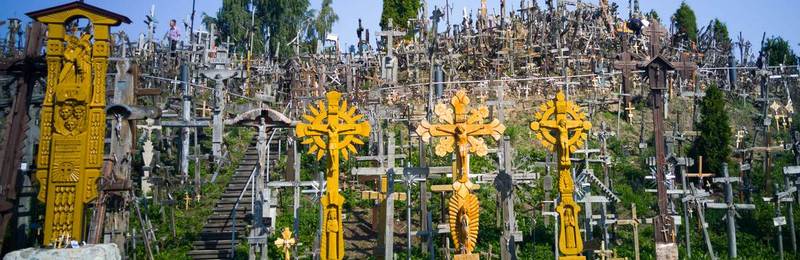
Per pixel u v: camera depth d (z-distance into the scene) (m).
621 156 28.50
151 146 21.02
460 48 38.31
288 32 50.28
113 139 18.34
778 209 21.69
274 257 19.83
